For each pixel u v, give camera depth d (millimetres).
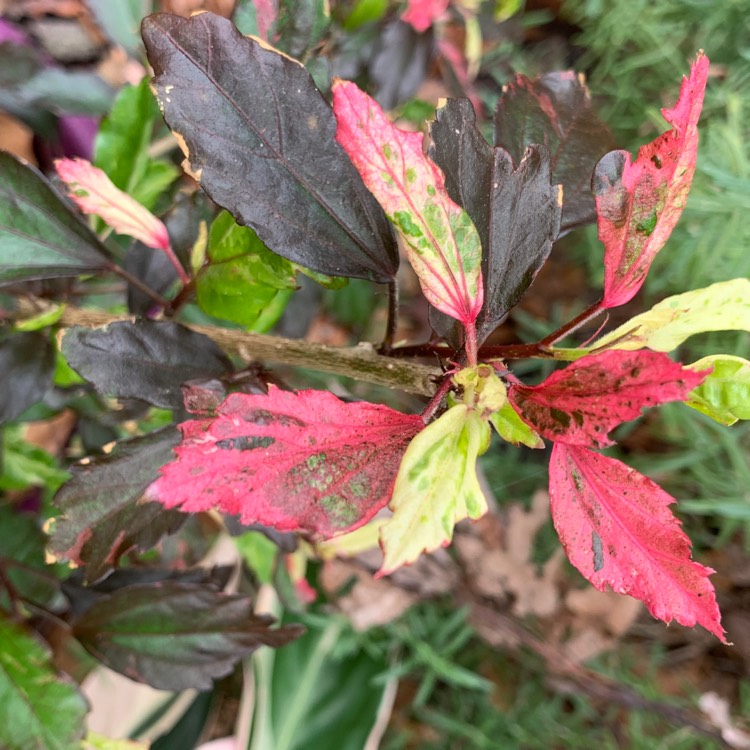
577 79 222
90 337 210
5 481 353
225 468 152
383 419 163
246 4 214
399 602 467
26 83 320
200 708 449
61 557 201
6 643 248
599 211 173
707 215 455
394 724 516
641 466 518
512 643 481
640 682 502
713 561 530
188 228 259
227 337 232
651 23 559
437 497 145
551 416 153
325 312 589
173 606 257
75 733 246
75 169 216
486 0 450
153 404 215
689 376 133
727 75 541
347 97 149
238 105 172
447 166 172
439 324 190
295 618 456
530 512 509
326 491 156
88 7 342
